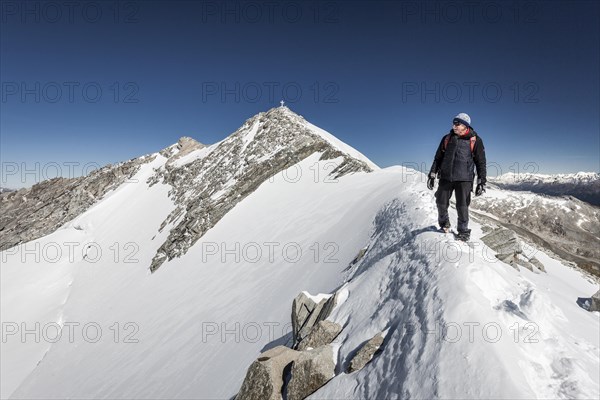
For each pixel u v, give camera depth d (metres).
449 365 4.72
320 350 6.94
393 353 5.77
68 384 22.95
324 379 6.51
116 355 23.16
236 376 12.59
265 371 7.23
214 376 13.90
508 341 4.87
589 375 4.58
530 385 4.39
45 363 28.09
